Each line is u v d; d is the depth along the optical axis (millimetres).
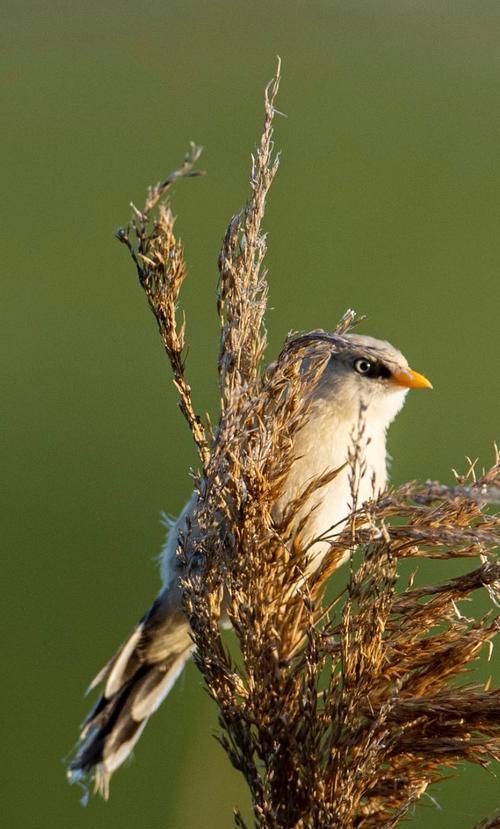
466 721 4520
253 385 4762
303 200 20094
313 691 4434
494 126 23438
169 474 12703
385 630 4715
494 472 4613
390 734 4469
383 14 29391
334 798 4406
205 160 21203
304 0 30281
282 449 4773
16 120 22453
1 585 11023
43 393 14156
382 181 20875
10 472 12609
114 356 15047
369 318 15797
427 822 8406
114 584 11086
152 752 9461
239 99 24000
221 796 6684
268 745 4508
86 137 22000
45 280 16969
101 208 19312
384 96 24438
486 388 14039
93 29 27438
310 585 4918
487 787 8828
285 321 15141
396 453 12289
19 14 27922
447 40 27406
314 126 22625
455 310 16375
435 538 4395
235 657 5637
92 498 12289
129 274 17234
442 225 19516
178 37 27250
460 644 4695
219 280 4793
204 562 4719
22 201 19438
